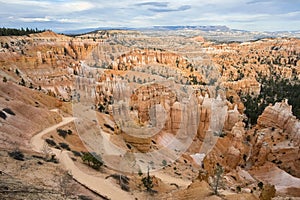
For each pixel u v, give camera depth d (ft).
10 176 77.71
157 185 105.19
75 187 83.87
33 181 78.07
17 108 169.17
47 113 180.45
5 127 137.90
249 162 211.82
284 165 203.41
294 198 126.72
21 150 114.93
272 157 209.56
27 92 219.82
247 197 90.12
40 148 126.31
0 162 89.30
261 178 189.06
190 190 96.53
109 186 91.15
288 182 177.88
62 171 95.14
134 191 94.58
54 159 110.22
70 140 158.20
